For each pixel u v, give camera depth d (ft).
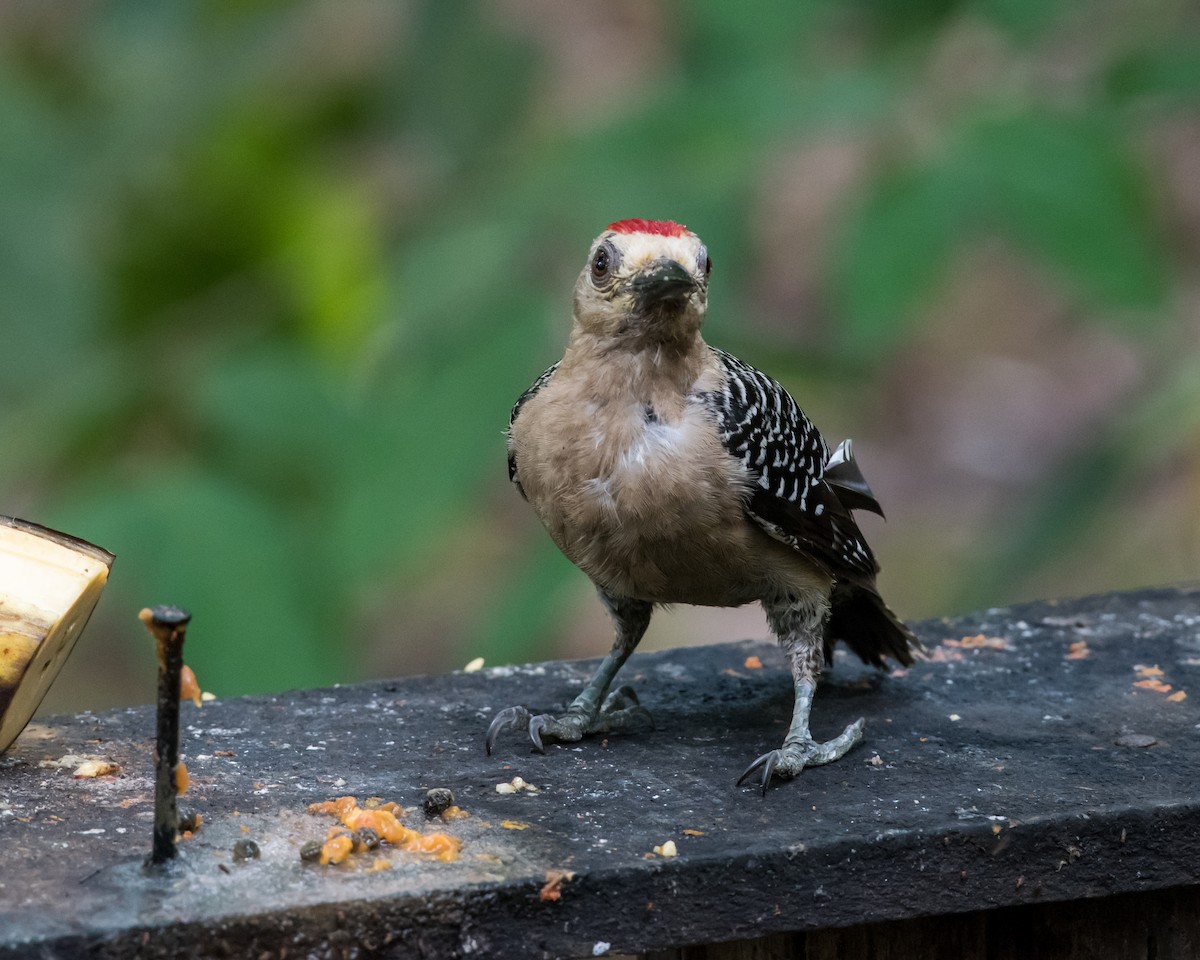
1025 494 61.16
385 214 45.52
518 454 30.89
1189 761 29.01
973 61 39.91
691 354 29.73
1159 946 28.19
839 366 39.52
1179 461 57.41
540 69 45.37
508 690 33.50
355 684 33.88
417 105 45.19
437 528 37.40
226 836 25.53
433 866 24.45
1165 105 39.29
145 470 39.01
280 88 48.73
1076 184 36.22
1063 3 39.78
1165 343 47.42
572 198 38.04
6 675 27.02
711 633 63.21
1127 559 59.00
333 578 37.70
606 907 24.36
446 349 38.04
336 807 26.71
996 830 25.89
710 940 24.86
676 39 41.68
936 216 35.78
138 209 47.29
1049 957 28.04
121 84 48.37
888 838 25.50
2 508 42.39
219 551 37.76
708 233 37.50
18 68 47.57
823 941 27.68
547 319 37.63
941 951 27.86
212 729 30.94
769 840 25.38
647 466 28.91
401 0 46.52
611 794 27.73
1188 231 64.59
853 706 32.35
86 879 23.89
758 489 29.30
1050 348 72.90
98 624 52.85
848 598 32.76
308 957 23.22
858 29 40.50
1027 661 34.55
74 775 28.27
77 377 42.63
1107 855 26.35
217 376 39.73
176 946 22.71
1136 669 34.01
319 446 39.01
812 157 49.85
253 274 46.93
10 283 45.19
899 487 68.28
